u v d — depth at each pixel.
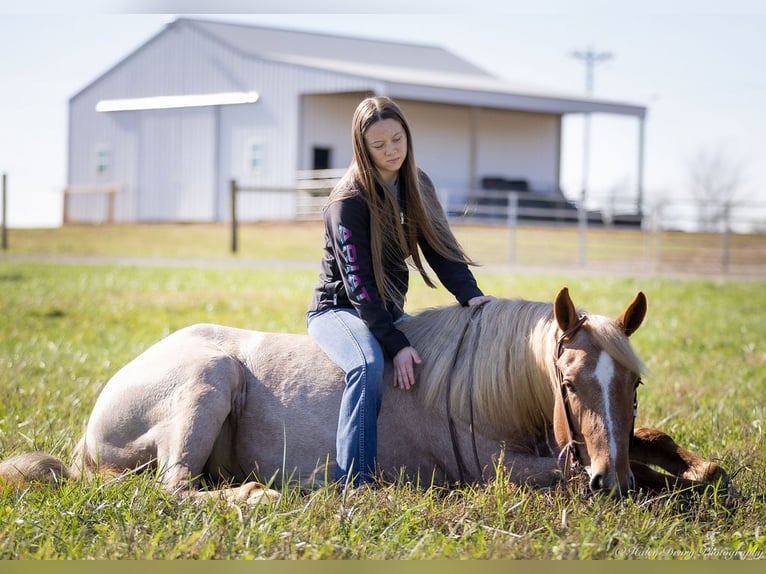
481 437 5.15
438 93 36.25
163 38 41.97
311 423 5.22
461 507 4.55
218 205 40.50
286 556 3.94
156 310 13.51
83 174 45.50
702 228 35.47
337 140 39.38
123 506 4.53
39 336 11.09
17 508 4.49
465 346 5.28
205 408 5.07
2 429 6.38
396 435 5.28
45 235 32.75
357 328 5.24
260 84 39.09
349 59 46.19
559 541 4.11
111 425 5.29
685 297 17.06
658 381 8.83
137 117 43.06
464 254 5.68
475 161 40.03
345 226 5.25
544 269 23.92
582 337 4.62
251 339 5.57
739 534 4.39
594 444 4.43
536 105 39.00
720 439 6.30
